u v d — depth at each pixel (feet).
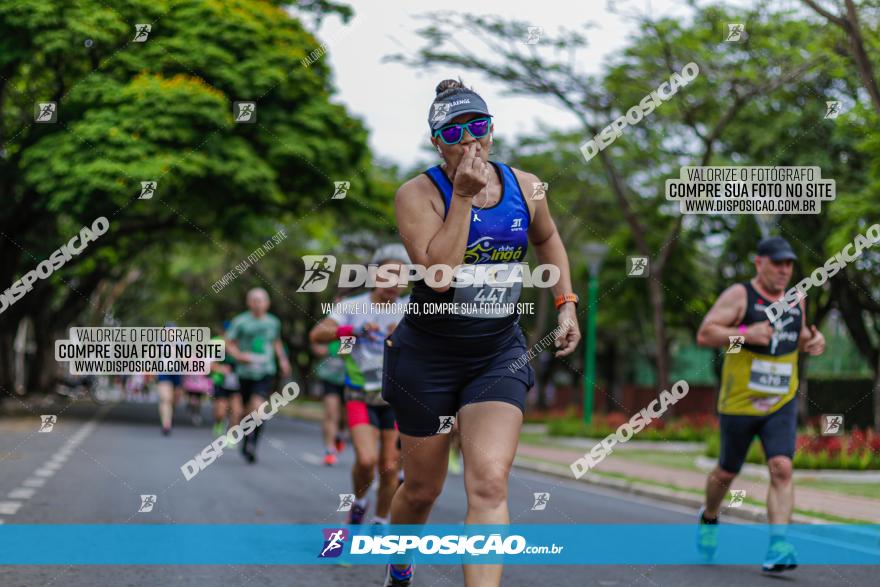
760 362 24.90
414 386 15.75
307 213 97.40
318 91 91.61
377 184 99.35
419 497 17.29
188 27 82.12
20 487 38.01
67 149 79.51
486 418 15.17
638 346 184.75
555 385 205.87
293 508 33.71
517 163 124.26
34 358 156.35
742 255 97.04
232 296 173.27
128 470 45.88
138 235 118.52
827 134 75.72
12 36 75.25
